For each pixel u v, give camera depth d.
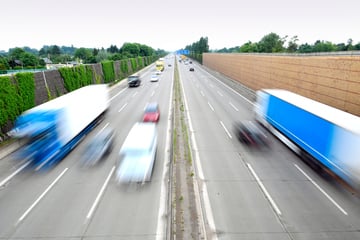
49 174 13.16
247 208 10.23
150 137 14.96
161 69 80.75
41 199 11.00
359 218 9.57
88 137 18.80
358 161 10.40
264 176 12.85
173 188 11.64
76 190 11.65
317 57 20.78
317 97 20.97
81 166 14.03
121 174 12.52
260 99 21.88
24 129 13.65
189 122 22.38
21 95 20.03
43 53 167.50
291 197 10.98
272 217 9.64
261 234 8.74
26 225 9.35
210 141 17.75
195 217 9.66
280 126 17.59
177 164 14.01
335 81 18.48
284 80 27.45
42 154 14.00
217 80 55.62
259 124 21.70
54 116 14.23
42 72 24.67
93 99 20.69
